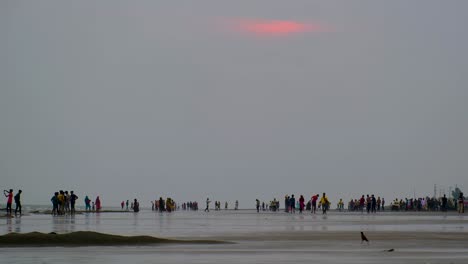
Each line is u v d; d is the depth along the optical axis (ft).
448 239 129.29
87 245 110.32
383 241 124.06
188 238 131.64
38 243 110.11
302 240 126.93
